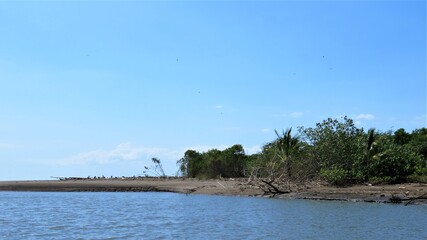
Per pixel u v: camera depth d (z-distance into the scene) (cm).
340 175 4116
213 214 3111
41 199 4778
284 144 4781
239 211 3219
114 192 5781
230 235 2219
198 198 4494
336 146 4375
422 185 3822
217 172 6575
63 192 5894
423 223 2430
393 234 2127
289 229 2352
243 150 6881
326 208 3189
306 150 4662
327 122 4581
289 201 3769
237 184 5103
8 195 5400
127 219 2972
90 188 6022
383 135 4400
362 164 4247
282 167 4694
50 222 2873
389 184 4062
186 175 7406
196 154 7425
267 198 4106
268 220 2705
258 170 4938
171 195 5069
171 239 2148
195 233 2312
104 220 2941
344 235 2138
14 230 2528
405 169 4141
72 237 2264
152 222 2792
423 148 5012
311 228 2362
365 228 2312
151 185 5962
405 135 5662
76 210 3612
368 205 3312
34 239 2220
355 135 4478
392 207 3170
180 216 3056
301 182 4447
